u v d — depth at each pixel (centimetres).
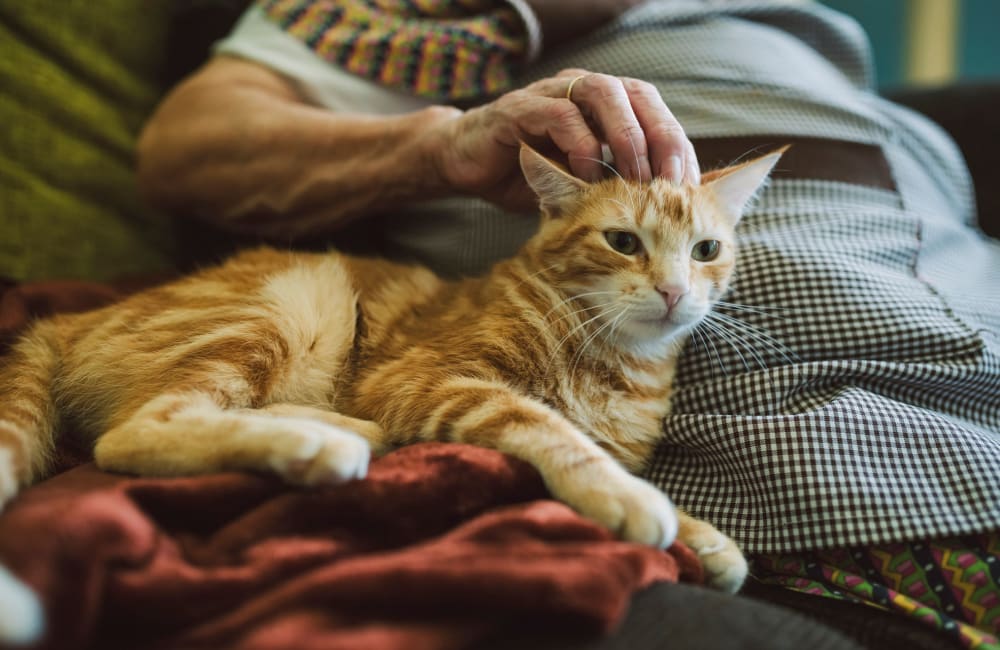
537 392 119
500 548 75
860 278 117
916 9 323
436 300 141
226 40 180
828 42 206
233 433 89
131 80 193
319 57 165
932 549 94
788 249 122
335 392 128
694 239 128
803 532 97
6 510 78
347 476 84
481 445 101
